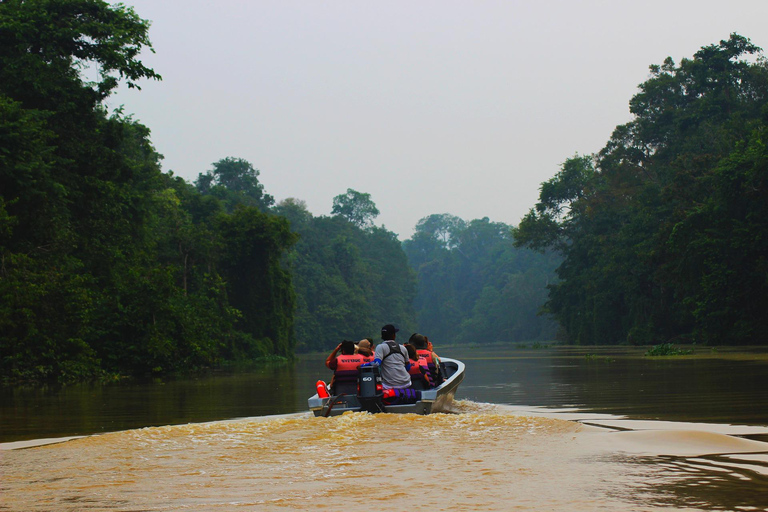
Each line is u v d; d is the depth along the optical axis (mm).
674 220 41281
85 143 27594
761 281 34812
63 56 27234
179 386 16578
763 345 34594
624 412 8461
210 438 6281
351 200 123250
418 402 8016
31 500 4062
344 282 89812
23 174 21047
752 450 5227
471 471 4629
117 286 24703
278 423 7129
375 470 4738
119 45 26422
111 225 29656
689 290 40406
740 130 42469
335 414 7945
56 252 23188
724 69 49531
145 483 4488
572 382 14398
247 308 44906
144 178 40219
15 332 19062
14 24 24266
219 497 4055
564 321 66438
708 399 9750
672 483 4090
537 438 6047
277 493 4121
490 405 9859
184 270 39438
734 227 35219
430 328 128875
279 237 46344
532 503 3719
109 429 7918
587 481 4207
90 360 20344
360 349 9391
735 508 3490
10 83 24891
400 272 112625
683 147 49062
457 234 142625
